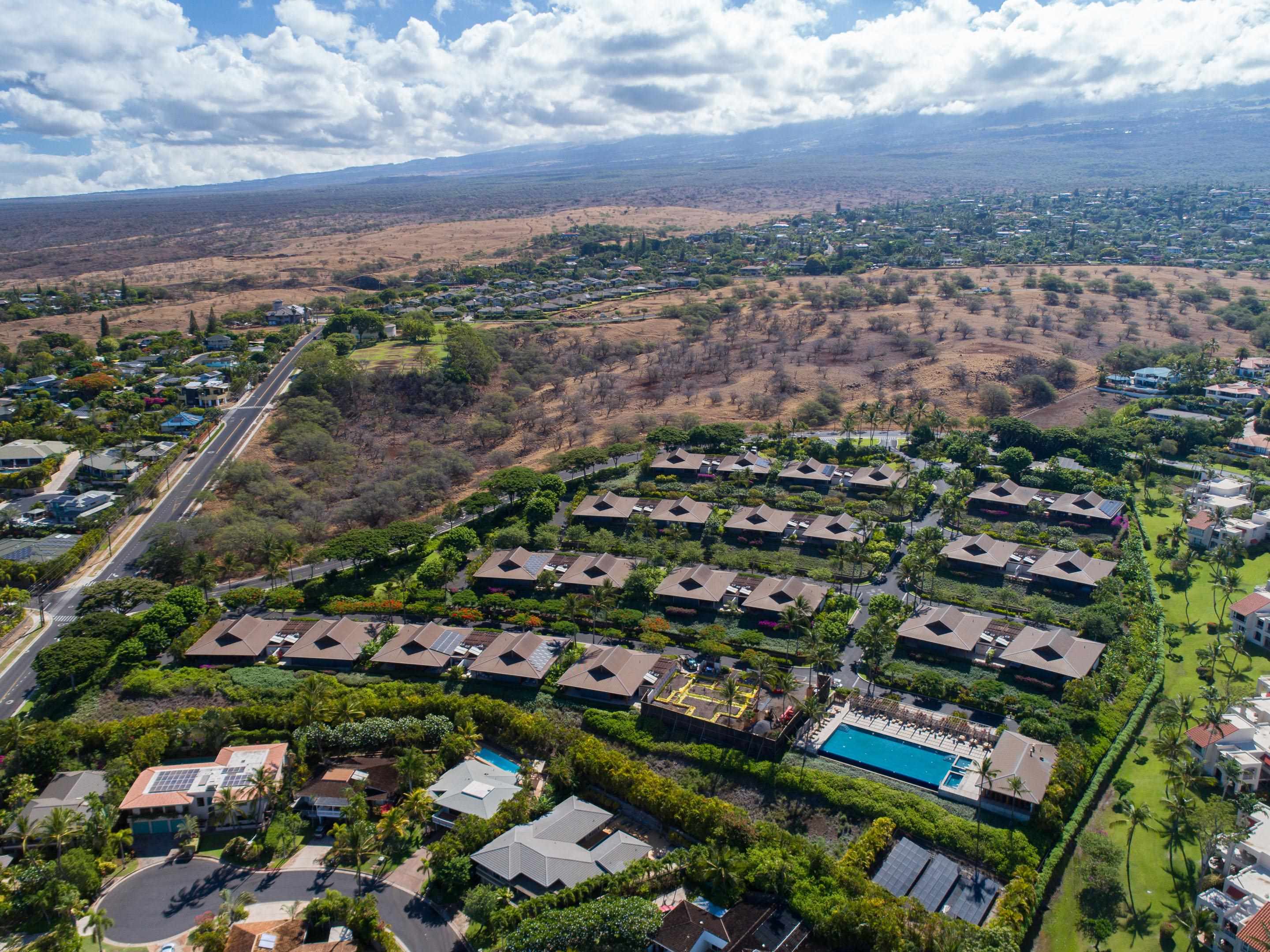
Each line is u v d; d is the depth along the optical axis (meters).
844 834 128.00
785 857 119.44
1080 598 192.62
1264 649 172.38
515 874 119.75
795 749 145.25
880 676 165.12
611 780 137.00
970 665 169.12
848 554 198.75
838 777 136.25
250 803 135.00
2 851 128.88
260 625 187.50
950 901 114.56
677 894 119.19
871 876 119.25
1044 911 116.00
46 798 135.25
